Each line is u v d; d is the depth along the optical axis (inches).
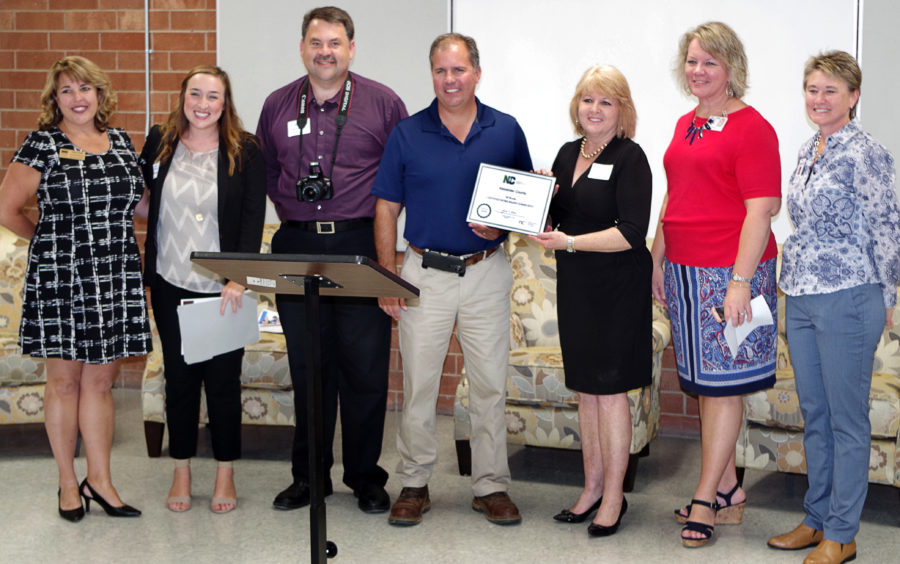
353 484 142.4
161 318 134.1
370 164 136.1
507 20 184.2
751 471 161.3
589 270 125.3
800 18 169.3
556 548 124.6
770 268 122.6
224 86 131.1
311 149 134.9
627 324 125.0
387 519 135.3
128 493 146.1
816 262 113.6
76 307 127.3
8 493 145.8
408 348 131.6
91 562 119.2
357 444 140.3
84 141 129.4
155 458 164.7
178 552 122.6
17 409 162.6
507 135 127.8
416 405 133.6
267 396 164.1
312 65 131.9
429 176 126.3
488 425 134.2
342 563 119.1
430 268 129.0
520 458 170.6
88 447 135.5
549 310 169.8
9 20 210.4
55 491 146.9
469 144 126.3
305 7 193.5
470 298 129.3
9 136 213.2
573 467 164.4
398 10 189.3
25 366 161.5
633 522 135.2
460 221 127.0
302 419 139.7
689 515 130.9
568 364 128.5
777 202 117.4
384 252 131.7
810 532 124.0
